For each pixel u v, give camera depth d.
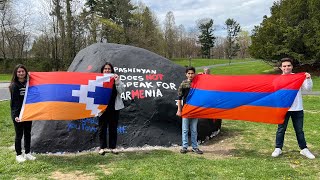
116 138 7.16
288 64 6.92
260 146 8.00
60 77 6.91
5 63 49.12
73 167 6.17
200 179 5.52
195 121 7.37
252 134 9.34
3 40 51.47
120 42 48.44
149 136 7.91
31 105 6.57
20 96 6.54
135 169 6.01
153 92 8.29
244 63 61.41
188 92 7.27
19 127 6.53
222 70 46.34
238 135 9.23
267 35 31.81
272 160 6.68
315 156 7.00
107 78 7.02
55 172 5.91
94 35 45.56
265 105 6.96
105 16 53.56
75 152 7.37
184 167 6.10
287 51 29.61
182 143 7.66
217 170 5.96
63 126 7.51
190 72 7.30
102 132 7.07
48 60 48.62
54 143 7.35
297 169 6.07
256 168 6.08
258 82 7.09
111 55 8.64
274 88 6.95
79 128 7.56
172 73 8.73
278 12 33.94
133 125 7.99
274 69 38.84
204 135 8.46
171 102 8.27
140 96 8.20
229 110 7.13
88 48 9.26
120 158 6.79
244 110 7.07
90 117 7.01
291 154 7.11
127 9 53.75
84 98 6.82
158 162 6.43
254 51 33.00
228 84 7.20
